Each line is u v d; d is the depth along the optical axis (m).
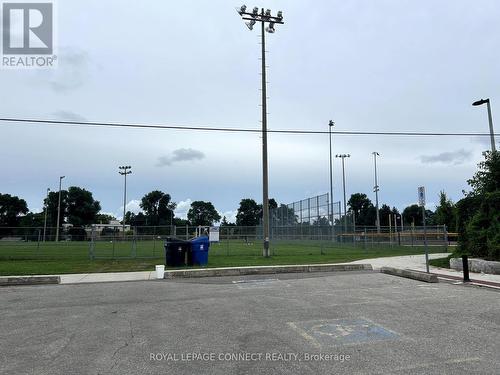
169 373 5.46
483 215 17.83
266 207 24.33
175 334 7.39
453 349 6.31
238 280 14.53
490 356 5.96
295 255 25.34
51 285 13.85
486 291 11.73
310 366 5.64
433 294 11.21
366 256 24.25
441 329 7.48
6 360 6.04
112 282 14.45
